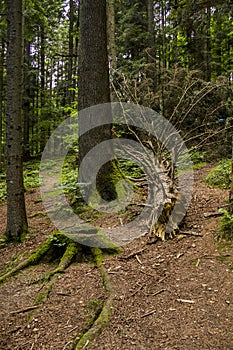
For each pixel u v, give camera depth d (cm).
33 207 674
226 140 802
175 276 326
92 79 594
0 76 1312
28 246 464
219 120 799
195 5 810
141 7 1473
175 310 272
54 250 418
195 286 302
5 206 821
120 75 824
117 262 374
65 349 243
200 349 223
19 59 482
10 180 502
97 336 251
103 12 598
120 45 1390
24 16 918
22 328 277
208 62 1211
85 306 297
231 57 1366
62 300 312
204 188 598
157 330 250
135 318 268
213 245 369
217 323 247
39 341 257
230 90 812
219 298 277
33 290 341
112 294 308
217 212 441
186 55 1261
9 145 494
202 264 337
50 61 2358
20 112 496
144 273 342
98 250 399
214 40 1348
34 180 995
